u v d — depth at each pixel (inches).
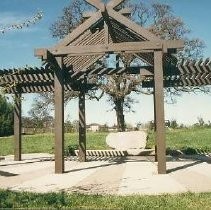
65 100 1139.9
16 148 618.5
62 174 412.8
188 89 1066.1
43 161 599.8
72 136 1227.2
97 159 626.8
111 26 468.4
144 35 409.7
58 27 1202.6
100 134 1300.4
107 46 415.2
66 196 265.1
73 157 671.8
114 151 703.1
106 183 339.6
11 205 239.5
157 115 402.0
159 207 231.6
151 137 1092.5
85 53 419.2
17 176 401.4
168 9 1179.9
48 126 1784.0
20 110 623.5
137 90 1104.2
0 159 646.5
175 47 404.8
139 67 539.2
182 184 326.3
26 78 550.3
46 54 401.7
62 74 428.5
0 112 1621.6
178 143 1007.0
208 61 485.7
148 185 323.6
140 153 711.1
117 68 542.3
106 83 1094.4
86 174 407.8
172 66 500.4
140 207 230.8
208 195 265.1
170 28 1159.0
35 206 236.5
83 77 563.5
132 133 768.3
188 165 487.2
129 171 428.8
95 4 414.9
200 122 1744.6
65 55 425.4
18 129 620.1
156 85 404.2
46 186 328.8
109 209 227.3
